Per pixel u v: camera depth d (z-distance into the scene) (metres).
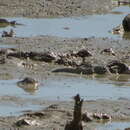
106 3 111.25
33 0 105.00
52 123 42.38
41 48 70.69
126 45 76.12
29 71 58.91
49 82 54.94
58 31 83.25
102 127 42.53
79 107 38.69
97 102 48.44
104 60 65.81
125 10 107.69
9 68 59.38
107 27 89.25
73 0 109.00
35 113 43.72
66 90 52.44
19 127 41.31
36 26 86.38
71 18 95.38
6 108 45.91
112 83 56.16
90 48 72.31
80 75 58.31
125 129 41.84
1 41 73.81
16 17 93.25
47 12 98.06
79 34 82.06
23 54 64.38
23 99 48.66
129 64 64.38
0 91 50.91
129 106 47.81
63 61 62.97
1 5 99.75
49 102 48.06
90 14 100.44
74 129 38.75
